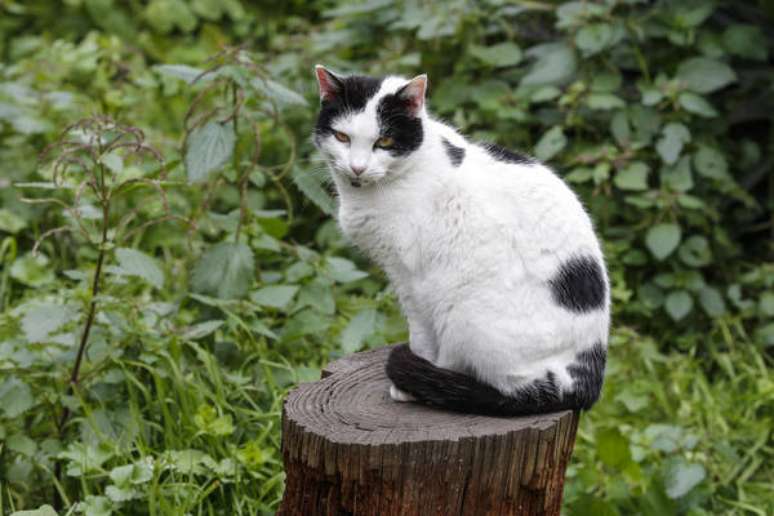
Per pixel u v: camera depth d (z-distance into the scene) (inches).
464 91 240.8
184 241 222.4
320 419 123.8
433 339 135.2
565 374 126.7
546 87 237.0
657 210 228.7
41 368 166.2
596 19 231.9
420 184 130.5
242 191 179.9
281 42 267.4
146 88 255.0
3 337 169.3
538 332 124.8
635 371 209.6
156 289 208.4
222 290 175.8
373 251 135.6
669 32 233.0
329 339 194.5
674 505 169.9
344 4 284.5
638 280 231.9
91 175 156.5
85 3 316.2
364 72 245.3
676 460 173.9
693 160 235.3
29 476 161.9
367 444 114.8
